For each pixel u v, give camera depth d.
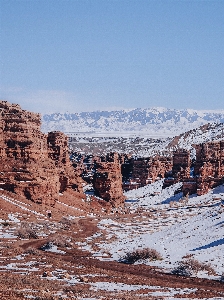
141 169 187.50
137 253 47.41
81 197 114.19
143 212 115.75
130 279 37.38
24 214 75.38
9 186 84.31
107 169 130.50
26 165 87.38
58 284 31.08
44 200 87.62
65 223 78.12
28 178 85.62
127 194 167.38
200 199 122.69
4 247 50.28
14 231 62.44
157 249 52.56
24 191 85.00
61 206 94.69
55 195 93.00
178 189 143.50
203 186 127.44
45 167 92.31
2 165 87.38
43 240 59.22
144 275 40.28
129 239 64.88
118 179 131.38
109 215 105.88
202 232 58.47
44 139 102.06
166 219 94.12
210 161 133.88
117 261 47.84
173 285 35.50
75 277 35.84
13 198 82.00
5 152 89.50
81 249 55.47
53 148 116.62
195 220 68.12
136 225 85.88
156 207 124.19
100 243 61.56
